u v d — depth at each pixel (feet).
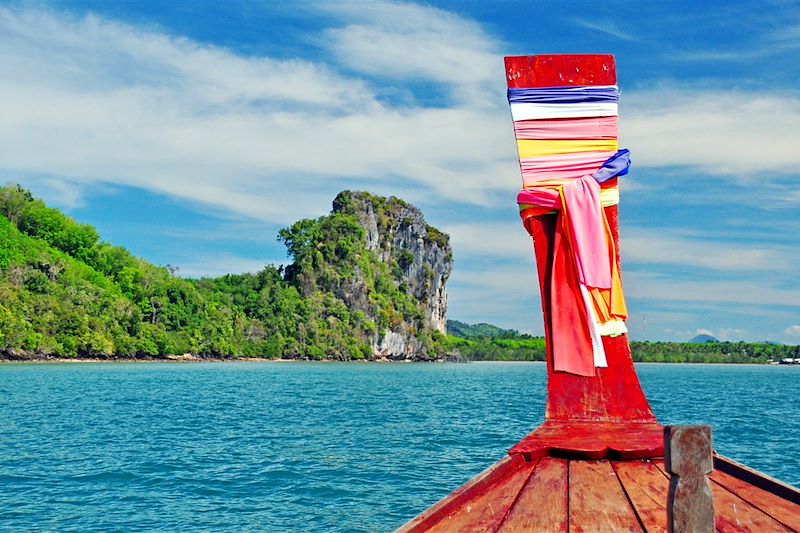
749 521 20.24
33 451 94.79
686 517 15.35
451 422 134.41
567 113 32.53
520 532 19.74
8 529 56.85
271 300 583.58
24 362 397.19
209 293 574.15
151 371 360.28
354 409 163.63
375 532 56.80
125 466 83.35
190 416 143.02
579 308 31.73
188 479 75.82
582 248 31.45
